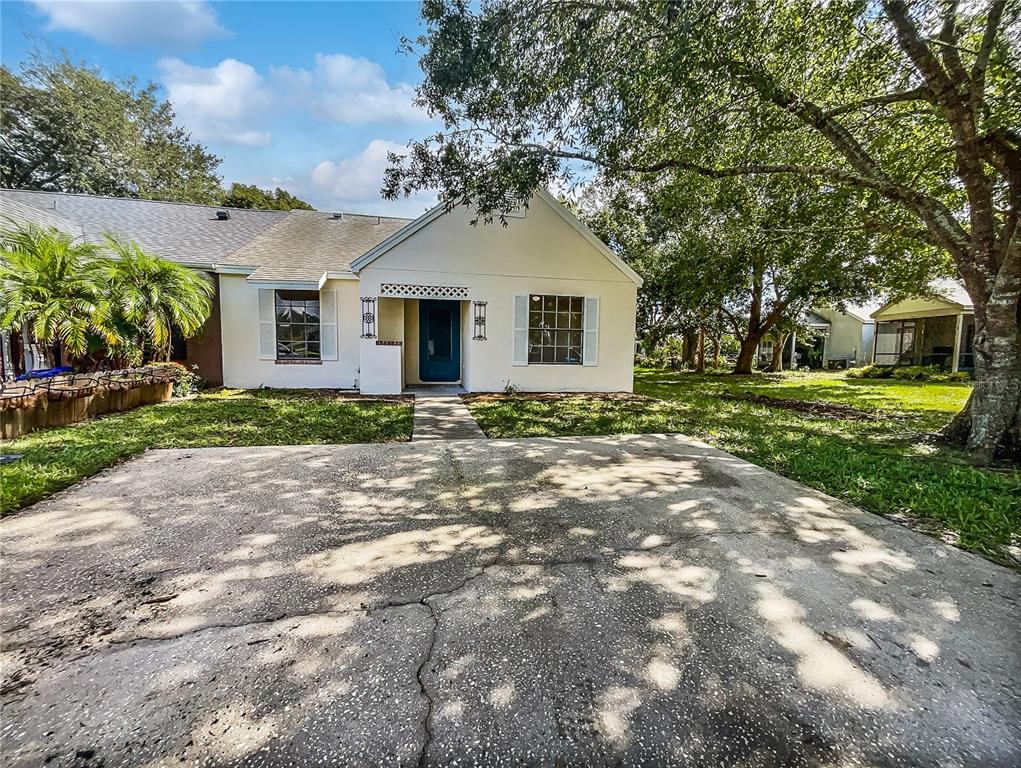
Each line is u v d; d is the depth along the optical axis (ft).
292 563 8.84
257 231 41.78
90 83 75.36
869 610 7.47
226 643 6.48
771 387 44.42
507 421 23.91
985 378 17.76
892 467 15.65
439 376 38.58
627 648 6.48
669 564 8.98
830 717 5.31
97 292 24.40
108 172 77.71
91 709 5.25
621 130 19.94
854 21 16.08
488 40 18.92
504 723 5.18
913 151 23.32
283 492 12.83
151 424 21.07
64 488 12.78
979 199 18.19
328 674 5.89
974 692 5.71
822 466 15.65
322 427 21.38
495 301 33.73
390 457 16.63
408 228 31.63
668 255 53.57
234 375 34.71
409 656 6.26
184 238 38.32
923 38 15.84
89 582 8.04
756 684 5.81
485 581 8.29
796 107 18.76
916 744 4.97
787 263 37.01
